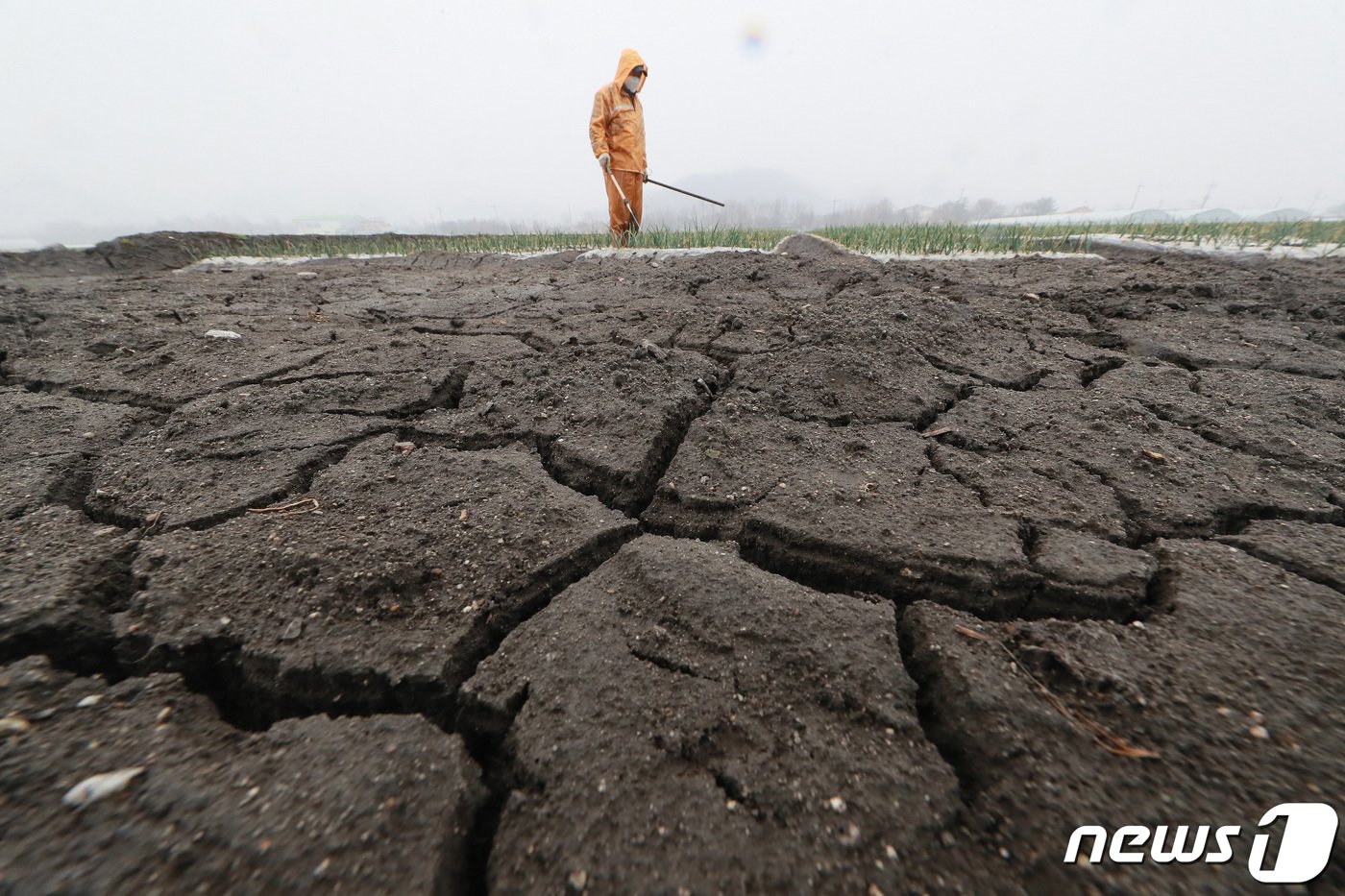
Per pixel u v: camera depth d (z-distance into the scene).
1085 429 1.98
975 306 3.54
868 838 0.83
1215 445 1.87
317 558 1.38
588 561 1.46
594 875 0.80
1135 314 3.38
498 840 0.86
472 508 1.62
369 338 3.38
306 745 0.97
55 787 0.89
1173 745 0.92
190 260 9.62
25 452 1.98
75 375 2.83
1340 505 1.53
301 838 0.82
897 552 1.39
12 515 1.63
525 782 0.95
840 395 2.27
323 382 2.54
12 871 0.77
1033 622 1.19
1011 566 1.33
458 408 2.37
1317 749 0.90
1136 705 0.99
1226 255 5.45
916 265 5.19
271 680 1.13
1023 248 6.70
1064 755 0.92
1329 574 1.27
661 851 0.82
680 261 5.84
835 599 1.26
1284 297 3.58
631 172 8.47
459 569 1.38
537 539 1.48
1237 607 1.19
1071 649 1.10
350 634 1.20
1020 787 0.89
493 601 1.29
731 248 6.98
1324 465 1.72
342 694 1.12
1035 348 2.80
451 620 1.23
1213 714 0.96
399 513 1.60
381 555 1.40
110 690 1.08
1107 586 1.27
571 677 1.10
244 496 1.69
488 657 1.17
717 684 1.07
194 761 0.95
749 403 2.23
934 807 0.87
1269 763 0.89
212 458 1.92
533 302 4.37
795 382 2.38
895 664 1.11
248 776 0.91
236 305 4.55
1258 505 1.54
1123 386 2.36
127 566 1.41
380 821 0.85
